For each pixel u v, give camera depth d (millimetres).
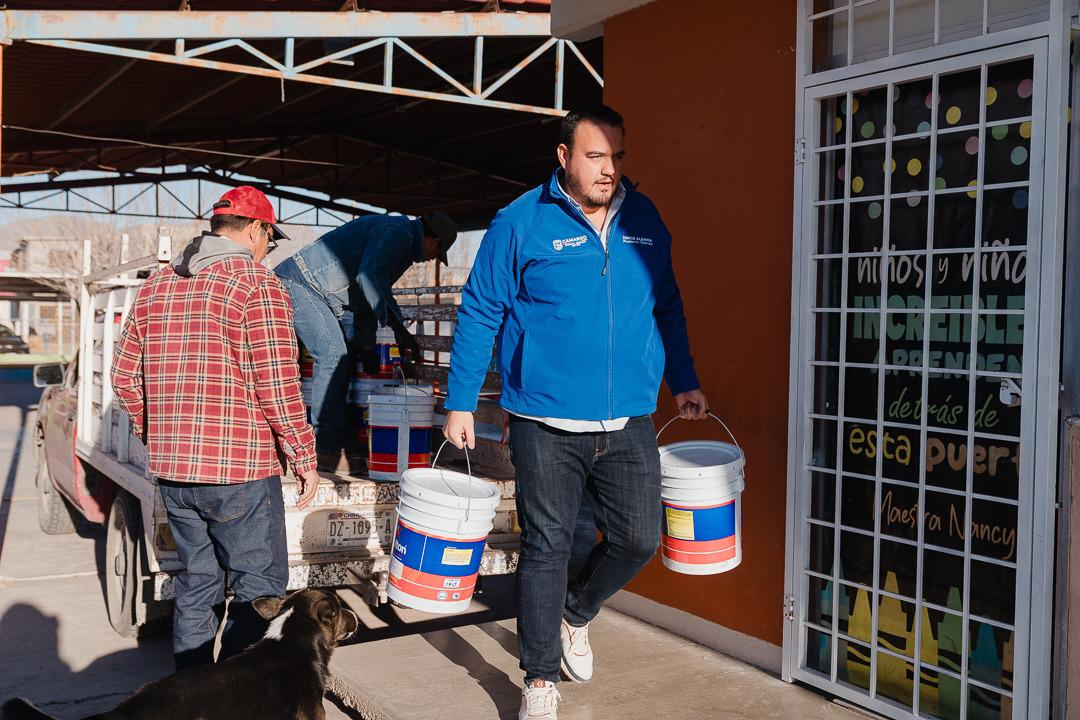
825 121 3350
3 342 28391
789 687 3387
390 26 8094
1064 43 2600
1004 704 2822
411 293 7035
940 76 2969
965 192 2906
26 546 7730
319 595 3084
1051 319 2613
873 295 3199
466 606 3064
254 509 3379
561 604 2904
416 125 15906
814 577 3412
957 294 2932
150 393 3336
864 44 3238
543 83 12406
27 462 12281
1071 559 2635
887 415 3156
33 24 6504
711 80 3838
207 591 3490
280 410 3301
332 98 14141
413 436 4449
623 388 2820
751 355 3674
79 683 4758
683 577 3973
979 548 2883
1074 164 2688
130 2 8383
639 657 3691
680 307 3127
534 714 2854
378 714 3146
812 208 3320
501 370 2936
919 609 2998
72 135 13930
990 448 2842
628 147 4270
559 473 2854
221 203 3514
